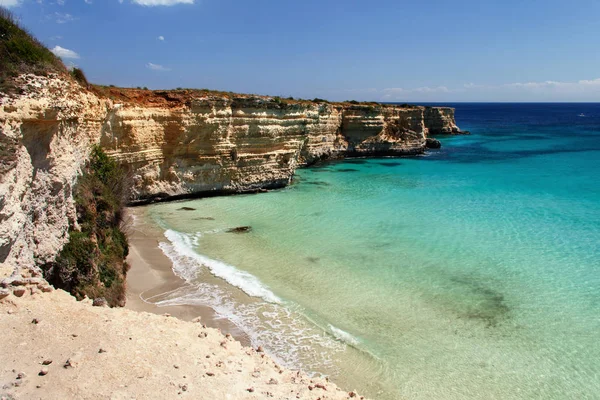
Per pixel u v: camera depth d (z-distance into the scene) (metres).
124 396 5.98
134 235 23.31
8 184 9.08
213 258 20.41
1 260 8.86
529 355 13.19
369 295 16.86
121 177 22.81
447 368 12.56
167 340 7.81
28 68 12.26
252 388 6.94
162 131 31.11
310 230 25.00
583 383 11.95
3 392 5.62
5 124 9.70
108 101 24.97
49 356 6.60
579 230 24.86
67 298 8.56
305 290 17.23
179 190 32.62
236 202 32.31
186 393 6.35
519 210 29.66
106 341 7.27
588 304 16.19
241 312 15.30
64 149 13.26
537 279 18.36
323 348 13.30
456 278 18.47
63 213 12.97
